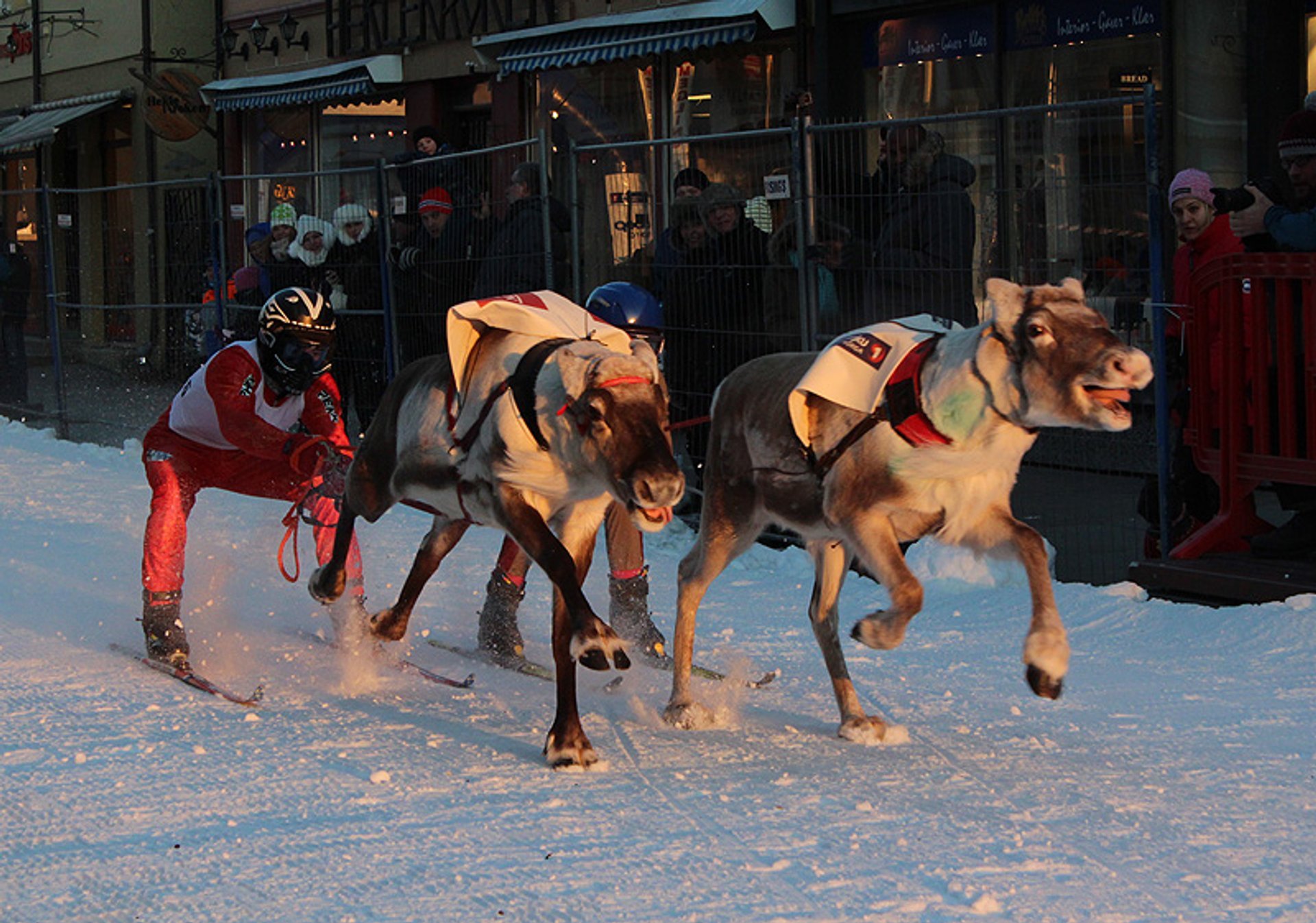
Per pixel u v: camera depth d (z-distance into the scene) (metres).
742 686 7.54
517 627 8.74
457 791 5.84
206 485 8.16
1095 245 9.84
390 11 22.45
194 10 26.81
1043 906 4.66
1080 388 5.41
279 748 6.45
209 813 5.62
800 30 16.81
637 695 7.41
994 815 5.50
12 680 7.63
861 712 6.60
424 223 13.32
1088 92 14.88
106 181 28.83
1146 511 9.55
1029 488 11.09
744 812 5.56
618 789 5.86
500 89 20.64
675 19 17.55
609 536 7.93
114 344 17.59
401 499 7.19
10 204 19.05
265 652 8.27
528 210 12.19
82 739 6.60
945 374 5.74
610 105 19.22
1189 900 4.71
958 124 10.75
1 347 19.16
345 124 23.84
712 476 6.85
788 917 4.59
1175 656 7.89
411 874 4.97
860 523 6.04
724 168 11.44
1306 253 8.52
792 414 6.18
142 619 7.97
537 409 6.13
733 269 10.86
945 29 16.03
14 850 5.29
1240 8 13.58
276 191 15.70
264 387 7.79
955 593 9.36
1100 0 14.67
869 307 10.17
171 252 16.80
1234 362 8.96
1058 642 5.67
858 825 5.40
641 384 5.84
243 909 4.72
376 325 14.21
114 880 4.98
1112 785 5.85
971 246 10.00
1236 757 6.21
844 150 10.21
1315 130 9.14
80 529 11.92
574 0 19.42
